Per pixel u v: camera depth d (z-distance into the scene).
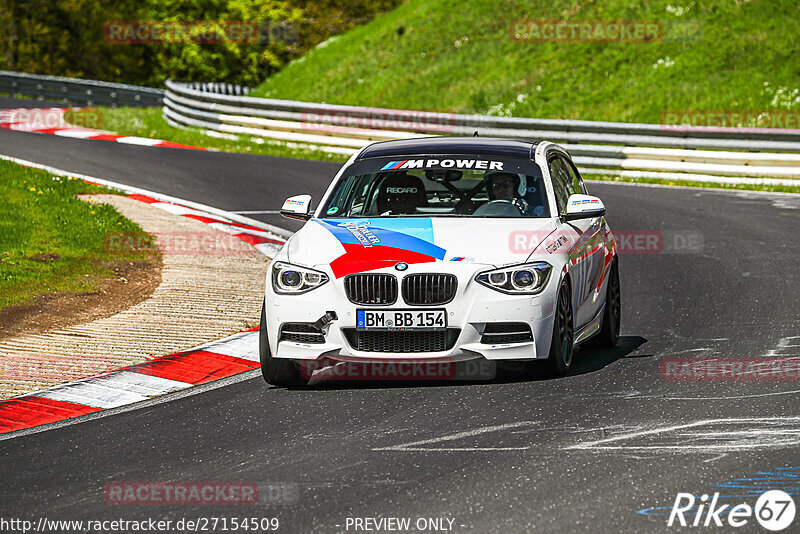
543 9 108.75
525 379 24.64
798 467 17.73
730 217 53.06
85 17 183.38
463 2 116.31
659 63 92.75
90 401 24.11
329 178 67.19
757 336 28.91
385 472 18.12
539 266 24.00
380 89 106.44
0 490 18.00
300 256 24.64
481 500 16.53
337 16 183.75
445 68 105.69
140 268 40.47
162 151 79.50
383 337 23.61
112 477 18.50
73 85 123.25
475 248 24.25
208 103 91.69
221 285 37.81
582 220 28.08
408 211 27.06
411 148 29.19
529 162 28.16
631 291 37.03
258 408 22.98
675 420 20.78
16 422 22.59
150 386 25.34
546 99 93.75
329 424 21.42
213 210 55.19
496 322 23.48
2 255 39.81
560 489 16.92
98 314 33.31
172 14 185.00
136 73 187.88
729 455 18.45
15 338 30.19
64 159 72.12
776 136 66.25
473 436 20.09
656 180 69.38
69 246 42.59
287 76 120.31
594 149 72.12
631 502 16.27
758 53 89.69
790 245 44.69
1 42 181.50
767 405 21.70
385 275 23.55
